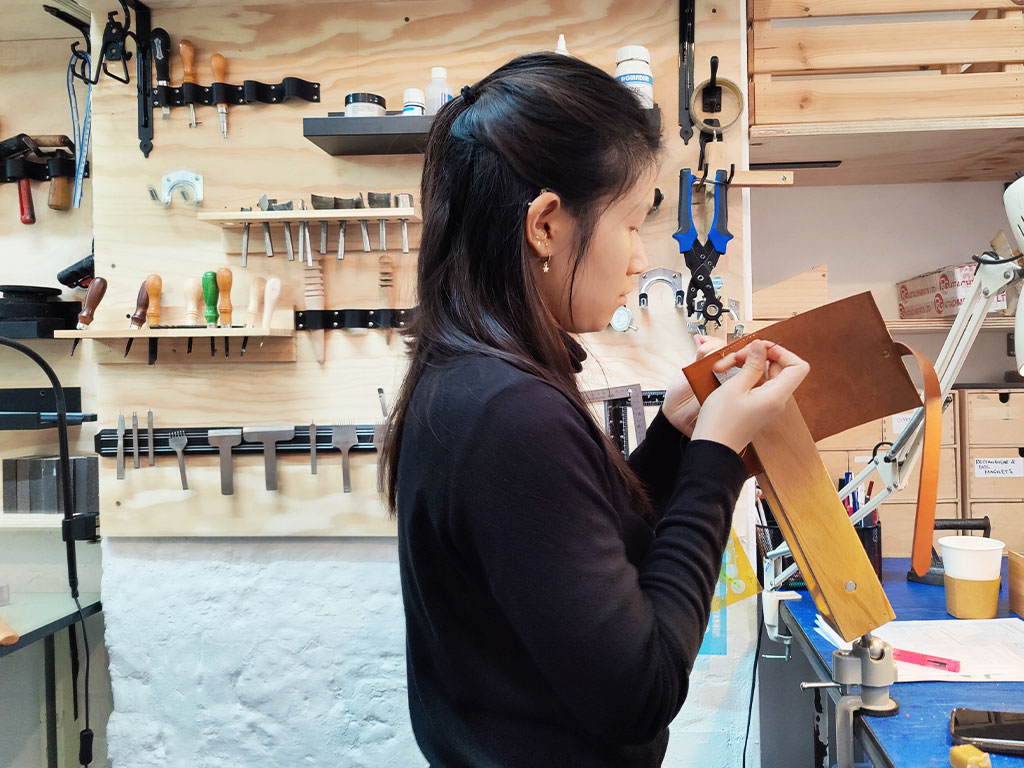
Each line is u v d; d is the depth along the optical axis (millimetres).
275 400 1760
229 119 1761
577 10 1691
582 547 574
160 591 1800
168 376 1777
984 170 1897
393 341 1731
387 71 1731
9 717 1978
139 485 1776
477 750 671
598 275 702
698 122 1627
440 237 721
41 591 1965
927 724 967
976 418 1779
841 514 780
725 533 671
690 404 919
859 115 1655
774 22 2043
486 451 582
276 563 1785
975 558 1388
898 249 2025
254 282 1690
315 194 1728
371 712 1770
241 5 1750
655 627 591
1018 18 1643
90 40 1809
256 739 1787
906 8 1651
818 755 1225
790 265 2045
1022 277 1036
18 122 1995
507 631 659
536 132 657
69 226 1985
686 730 1707
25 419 1804
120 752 1810
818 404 819
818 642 1263
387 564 1759
